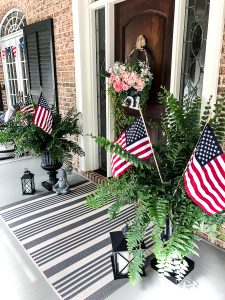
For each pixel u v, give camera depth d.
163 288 1.66
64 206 2.73
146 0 2.43
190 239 1.34
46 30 3.59
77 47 3.12
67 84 3.52
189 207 1.44
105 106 3.29
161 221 1.26
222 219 1.41
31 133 2.82
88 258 1.95
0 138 2.86
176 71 2.22
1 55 5.81
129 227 1.58
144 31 2.52
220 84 1.85
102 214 2.54
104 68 3.16
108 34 2.80
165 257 1.30
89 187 3.19
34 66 4.11
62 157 2.87
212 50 1.82
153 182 1.59
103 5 2.80
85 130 3.42
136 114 2.79
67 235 2.23
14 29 5.07
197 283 1.70
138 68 2.46
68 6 3.09
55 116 3.04
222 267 1.85
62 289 1.68
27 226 2.38
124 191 1.51
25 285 1.72
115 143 1.43
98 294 1.63
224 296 1.60
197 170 1.26
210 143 1.25
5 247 2.09
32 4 3.86
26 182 2.95
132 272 1.39
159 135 2.59
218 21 1.74
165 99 1.74
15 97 5.79
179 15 2.09
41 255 1.99
